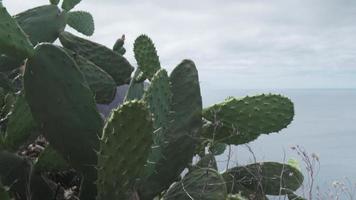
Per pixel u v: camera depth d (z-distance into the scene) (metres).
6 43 1.65
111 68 2.79
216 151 2.57
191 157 1.99
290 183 2.32
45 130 1.71
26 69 1.70
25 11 2.79
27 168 1.78
